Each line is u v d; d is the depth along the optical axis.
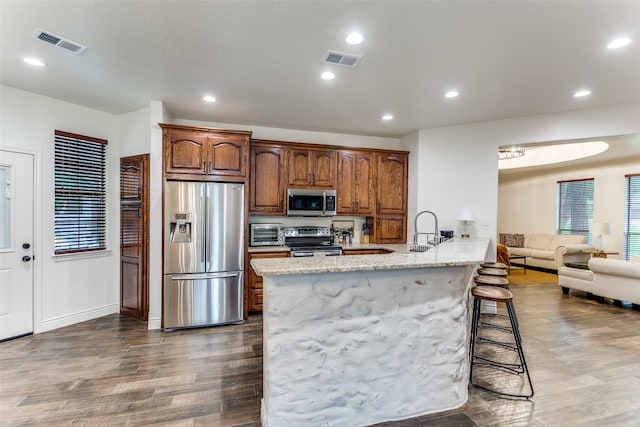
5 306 3.26
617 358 2.95
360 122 4.43
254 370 2.68
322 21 2.09
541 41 2.31
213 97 3.51
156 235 3.67
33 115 3.44
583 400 2.28
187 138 3.70
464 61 2.63
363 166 4.81
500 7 1.92
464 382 2.27
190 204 3.64
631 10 1.94
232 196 3.80
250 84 3.14
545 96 3.40
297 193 4.46
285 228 4.64
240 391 2.37
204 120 4.37
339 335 1.96
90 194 3.97
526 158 7.65
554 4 1.89
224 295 3.77
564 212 7.83
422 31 2.19
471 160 4.44
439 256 2.33
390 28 2.16
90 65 2.76
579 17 2.01
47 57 2.61
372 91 3.30
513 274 7.23
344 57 2.58
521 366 2.75
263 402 2.03
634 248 6.51
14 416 2.05
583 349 3.15
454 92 3.31
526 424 2.02
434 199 4.63
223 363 2.80
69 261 3.76
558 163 7.18
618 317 4.18
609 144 5.39
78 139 3.81
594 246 6.89
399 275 2.09
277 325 1.84
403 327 2.11
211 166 3.78
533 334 3.55
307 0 1.88
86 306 3.93
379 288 2.04
